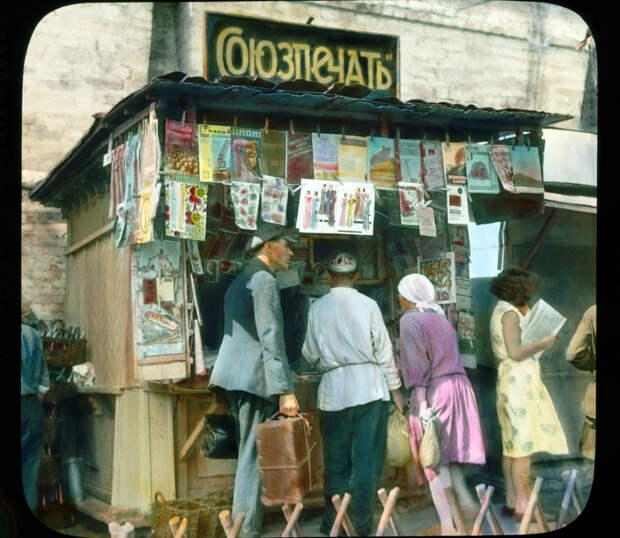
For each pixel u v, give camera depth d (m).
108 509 4.59
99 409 4.85
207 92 4.58
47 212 5.64
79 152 5.10
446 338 5.02
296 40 5.15
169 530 4.50
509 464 5.07
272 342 4.71
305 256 5.09
